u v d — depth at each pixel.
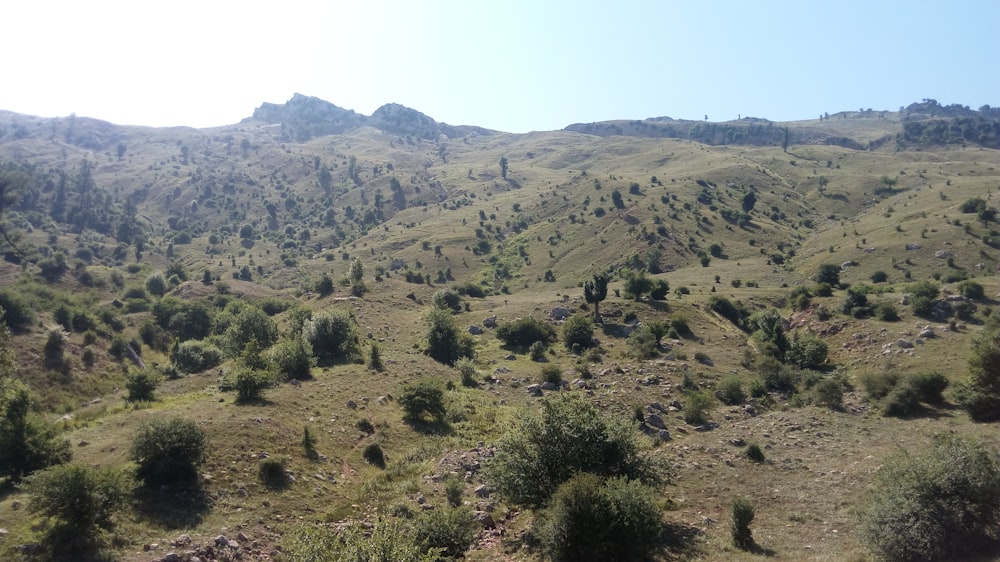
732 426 36.59
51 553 18.70
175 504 23.19
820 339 57.53
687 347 60.12
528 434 21.69
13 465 25.30
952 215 115.19
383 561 14.00
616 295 80.00
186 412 33.84
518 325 66.56
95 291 103.31
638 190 185.50
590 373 51.84
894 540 15.94
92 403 53.75
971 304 56.00
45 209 197.25
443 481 27.52
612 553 16.83
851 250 109.38
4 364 34.41
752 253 130.00
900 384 38.06
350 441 33.78
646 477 21.05
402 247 170.88
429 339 63.16
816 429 34.00
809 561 16.66
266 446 29.52
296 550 14.64
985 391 32.75
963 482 15.81
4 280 94.00
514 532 20.95
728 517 21.53
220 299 99.56
